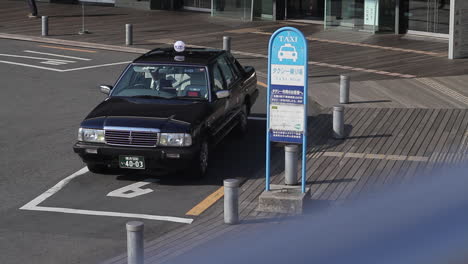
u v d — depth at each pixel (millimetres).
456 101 29234
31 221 17984
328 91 31547
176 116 20594
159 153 19922
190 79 22250
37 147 24297
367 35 47469
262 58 40094
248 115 28406
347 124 26250
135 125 20078
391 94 30672
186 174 20922
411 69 36438
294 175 19594
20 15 56656
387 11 47844
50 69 37594
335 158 22516
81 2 64188
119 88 22500
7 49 43219
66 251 16172
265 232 16984
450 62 38188
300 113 18312
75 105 30109
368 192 19562
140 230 14141
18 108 29562
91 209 18812
